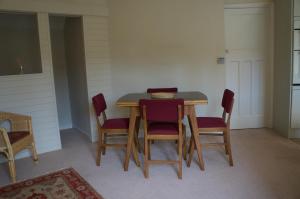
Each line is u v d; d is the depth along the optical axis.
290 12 3.42
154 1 3.81
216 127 2.83
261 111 4.22
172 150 3.41
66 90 4.81
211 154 3.20
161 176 2.67
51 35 4.50
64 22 4.42
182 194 2.30
